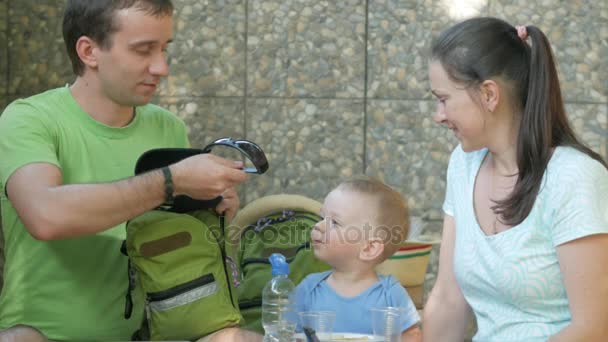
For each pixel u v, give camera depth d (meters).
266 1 4.67
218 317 2.81
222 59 4.68
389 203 3.02
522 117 2.41
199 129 4.69
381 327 2.72
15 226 2.95
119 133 3.04
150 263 2.77
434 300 2.79
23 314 2.92
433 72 2.46
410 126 4.75
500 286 2.42
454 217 2.70
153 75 2.92
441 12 4.72
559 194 2.31
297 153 4.73
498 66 2.38
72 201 2.65
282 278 2.89
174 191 2.73
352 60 4.71
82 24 2.90
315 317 2.70
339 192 3.03
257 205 3.53
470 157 2.63
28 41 4.61
